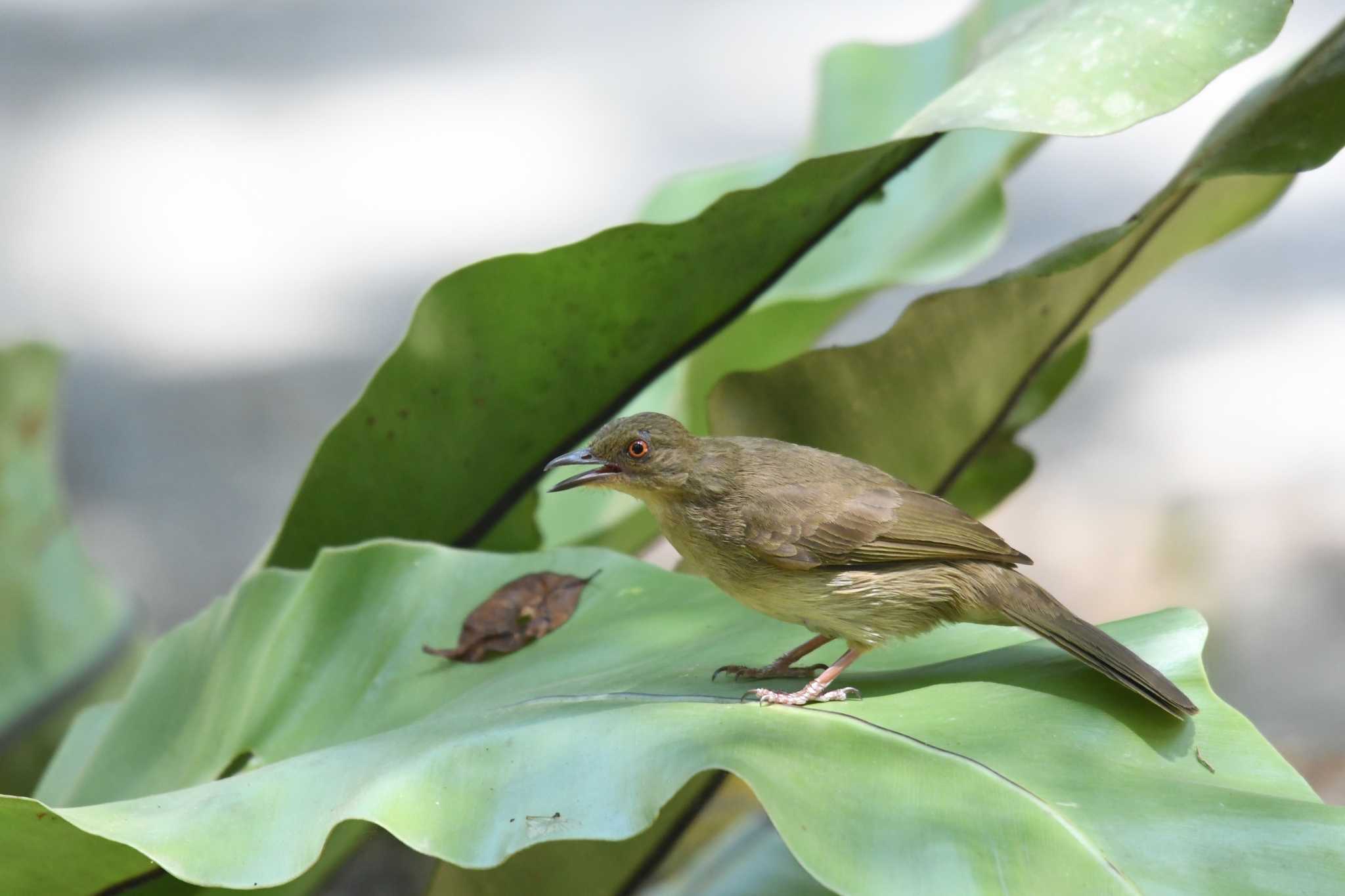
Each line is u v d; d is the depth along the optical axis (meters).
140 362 27.78
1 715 13.01
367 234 31.14
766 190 7.86
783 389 9.34
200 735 8.38
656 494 7.96
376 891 11.95
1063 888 5.29
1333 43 8.16
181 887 6.47
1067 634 6.79
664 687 7.01
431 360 8.76
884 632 7.49
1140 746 6.04
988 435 9.63
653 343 8.91
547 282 8.45
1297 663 17.05
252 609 8.57
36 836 5.99
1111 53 7.13
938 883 5.30
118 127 36.81
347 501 9.34
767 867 9.27
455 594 8.18
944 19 37.38
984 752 5.92
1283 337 25.94
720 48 38.06
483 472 9.38
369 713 7.80
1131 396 24.59
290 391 26.80
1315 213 30.38
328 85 38.78
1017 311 9.03
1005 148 11.48
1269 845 5.38
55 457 14.18
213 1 44.75
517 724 6.34
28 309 28.83
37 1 44.72
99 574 14.34
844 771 5.76
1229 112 8.79
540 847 8.42
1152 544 19.52
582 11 42.75
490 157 33.47
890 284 10.92
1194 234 9.30
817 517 7.48
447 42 41.25
